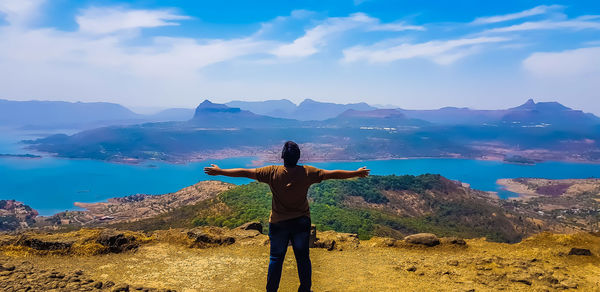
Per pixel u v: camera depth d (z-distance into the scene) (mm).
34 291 5062
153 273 6828
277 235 5070
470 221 193000
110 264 7223
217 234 9648
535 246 9188
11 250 7414
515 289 6195
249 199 130125
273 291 5184
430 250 9219
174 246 8711
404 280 6801
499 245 9578
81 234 8594
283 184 4938
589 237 9453
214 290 6121
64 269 6695
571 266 7555
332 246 9328
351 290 6254
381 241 9891
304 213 5145
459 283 6559
